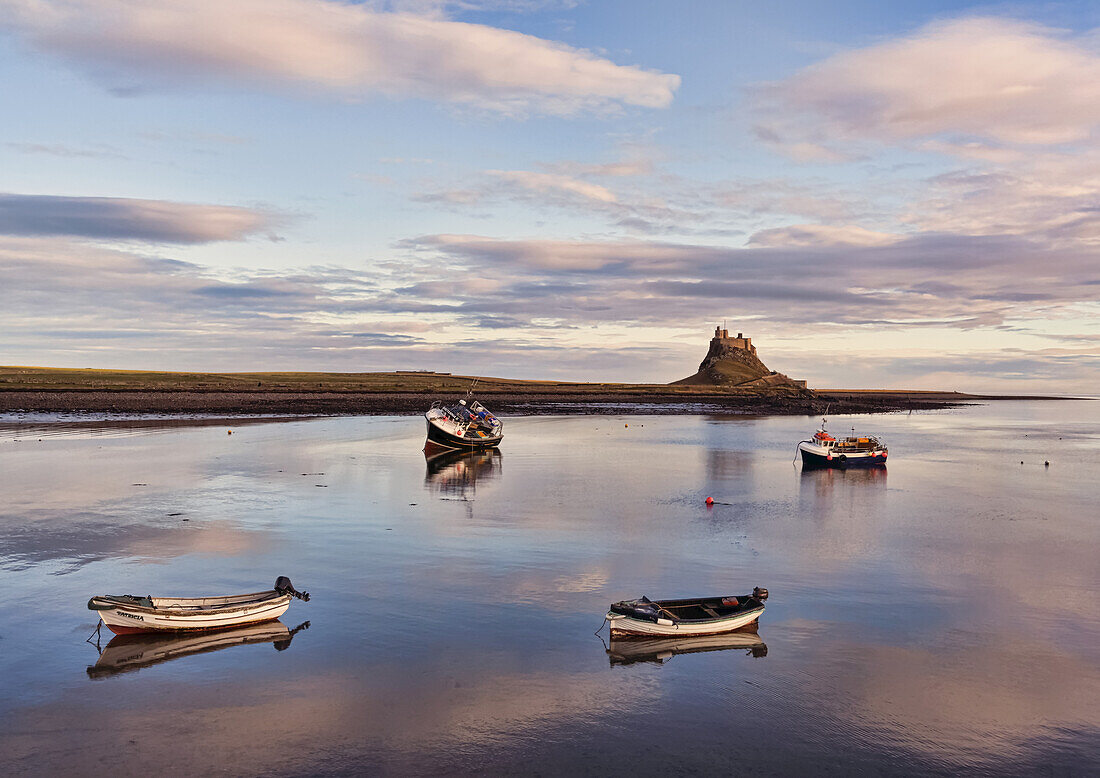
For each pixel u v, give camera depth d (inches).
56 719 655.8
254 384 7381.9
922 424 5216.5
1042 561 1222.3
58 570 1080.2
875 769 598.5
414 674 755.4
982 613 960.3
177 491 1728.6
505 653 810.8
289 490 1780.3
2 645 812.0
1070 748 633.6
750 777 584.1
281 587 932.0
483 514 1544.0
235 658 787.4
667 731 652.7
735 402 7687.0
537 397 7416.3
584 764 598.9
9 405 4256.9
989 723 674.2
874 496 1892.2
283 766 588.4
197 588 1012.5
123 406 4424.2
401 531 1366.9
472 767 591.8
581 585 1050.7
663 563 1176.2
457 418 2751.0
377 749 614.9
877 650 834.2
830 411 6663.4
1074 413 7775.6
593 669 774.5
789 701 711.1
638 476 2161.7
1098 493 1973.4
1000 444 3563.0
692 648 832.3
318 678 743.7
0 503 1560.0
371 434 3221.0
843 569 1161.4
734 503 1747.0
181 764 588.7
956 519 1582.2
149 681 731.4
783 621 922.7
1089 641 866.8
